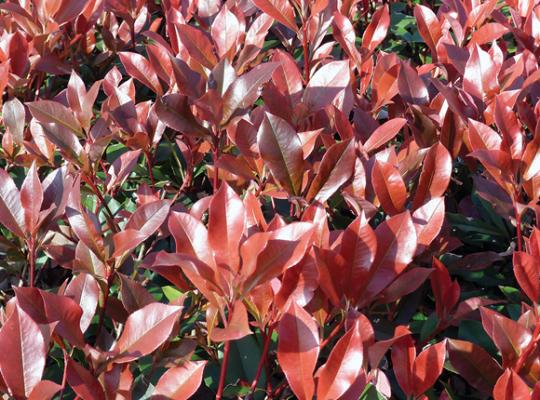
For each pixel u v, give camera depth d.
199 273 1.14
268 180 1.42
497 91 1.60
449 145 1.54
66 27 1.91
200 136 1.38
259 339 1.37
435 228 1.31
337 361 1.11
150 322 1.16
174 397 1.16
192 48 1.59
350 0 1.95
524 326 1.24
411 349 1.22
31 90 1.81
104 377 1.18
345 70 1.48
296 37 2.06
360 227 1.21
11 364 1.09
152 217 1.30
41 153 1.55
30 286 1.29
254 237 1.13
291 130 1.31
